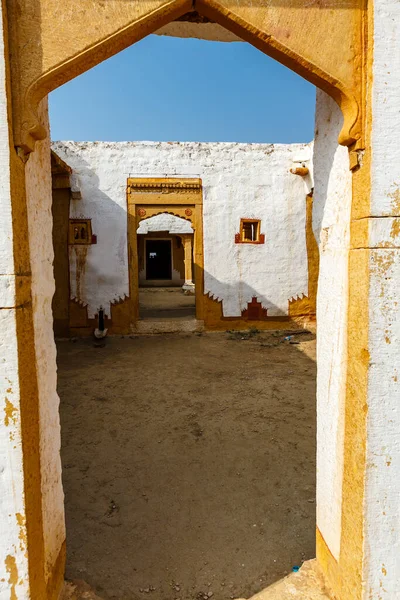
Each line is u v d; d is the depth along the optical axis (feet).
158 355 23.89
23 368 5.01
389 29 5.15
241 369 20.88
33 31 4.87
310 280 31.32
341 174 6.07
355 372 5.61
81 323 28.81
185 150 29.45
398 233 5.26
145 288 63.52
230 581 7.28
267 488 10.27
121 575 7.42
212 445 12.59
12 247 4.78
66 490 10.20
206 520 9.04
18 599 5.08
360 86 5.30
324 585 6.72
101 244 28.78
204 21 8.74
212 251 30.04
